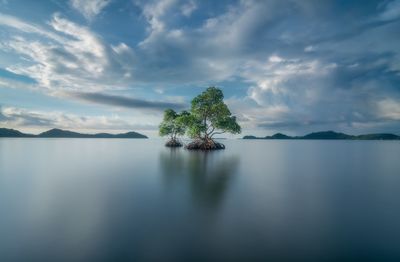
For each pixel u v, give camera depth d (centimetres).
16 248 1058
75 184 2441
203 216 1476
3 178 2761
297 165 4209
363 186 2384
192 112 7681
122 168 3600
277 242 1127
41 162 4438
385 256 1002
